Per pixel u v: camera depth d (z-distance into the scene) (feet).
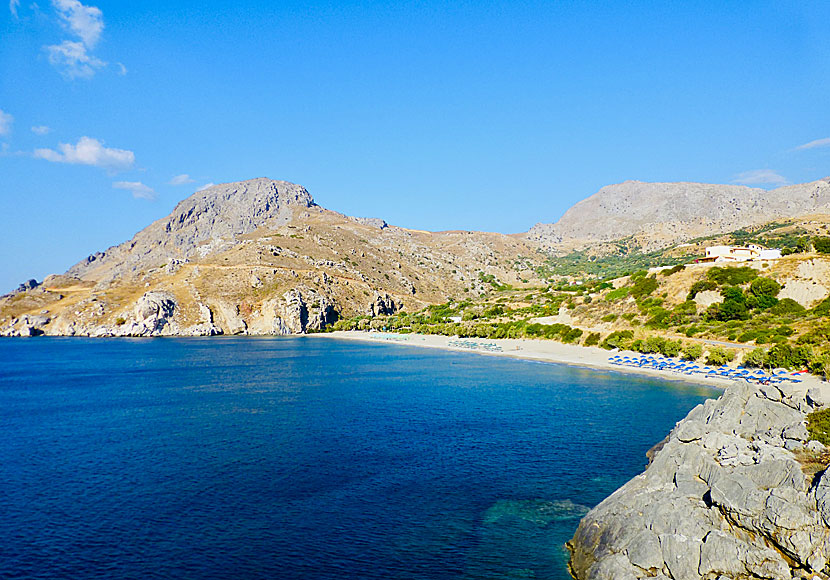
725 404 131.34
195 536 108.58
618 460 151.23
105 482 139.44
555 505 120.67
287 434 185.68
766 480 89.56
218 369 381.40
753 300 368.48
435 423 198.59
